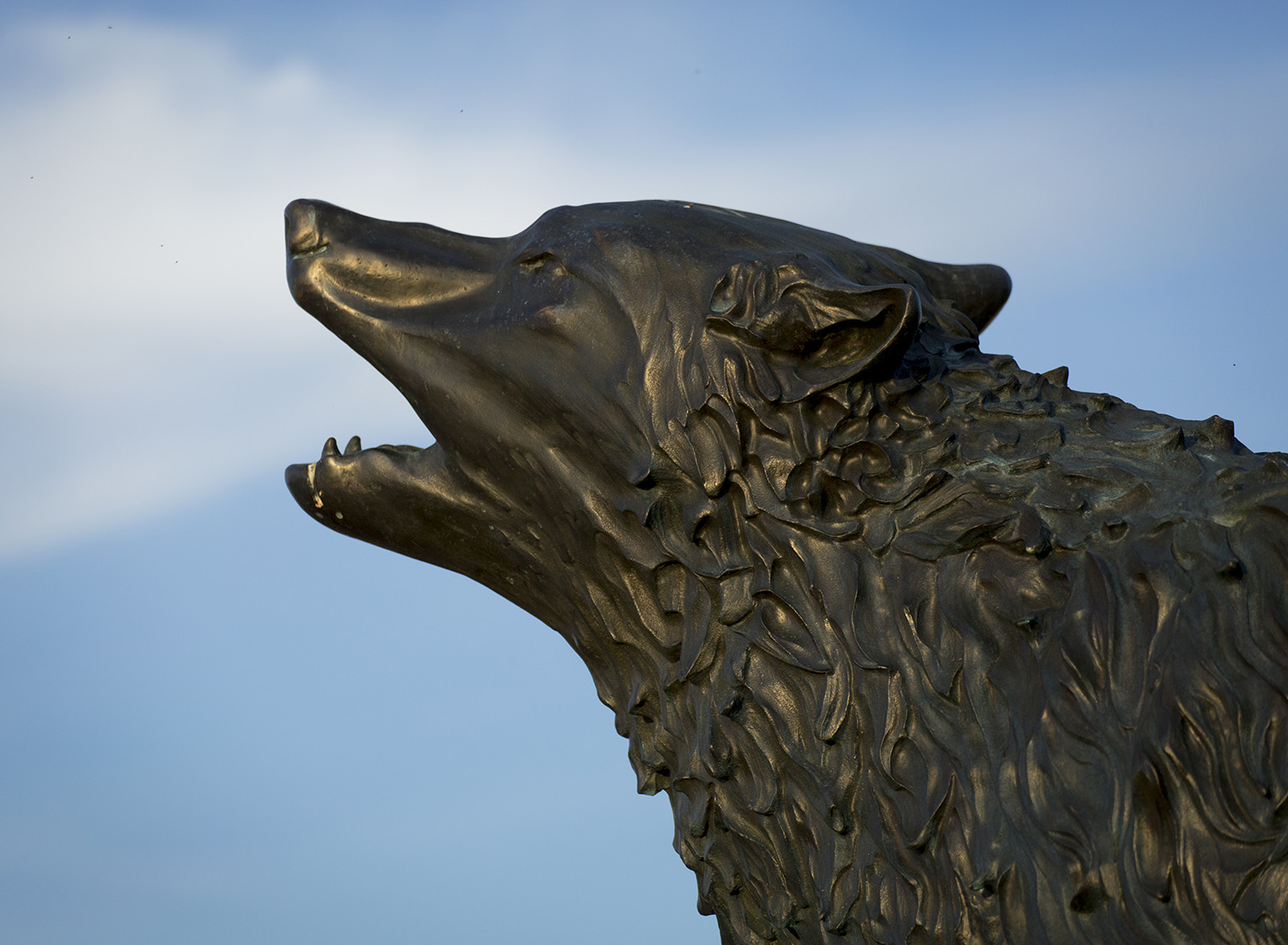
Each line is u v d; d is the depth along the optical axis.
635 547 2.41
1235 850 1.94
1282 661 2.01
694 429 2.34
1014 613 2.16
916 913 2.16
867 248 2.69
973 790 2.13
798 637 2.30
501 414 2.51
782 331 2.31
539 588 2.60
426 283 2.63
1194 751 1.99
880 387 2.33
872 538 2.28
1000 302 2.92
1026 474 2.25
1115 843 2.01
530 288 2.53
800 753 2.29
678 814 2.48
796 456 2.30
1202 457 2.22
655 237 2.46
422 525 2.64
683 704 2.43
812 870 2.30
